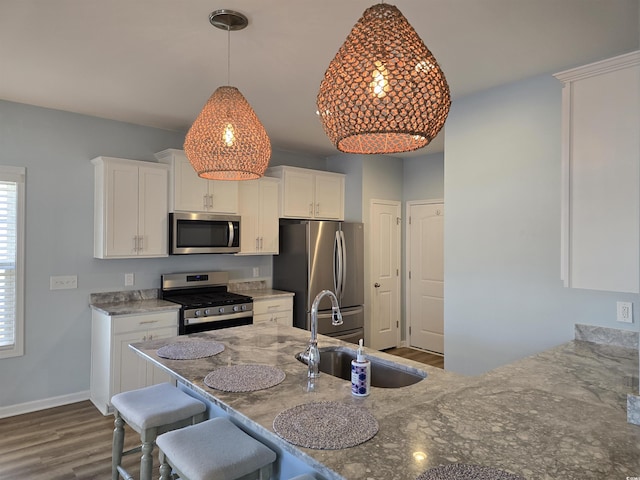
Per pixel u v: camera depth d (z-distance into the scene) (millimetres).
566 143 1846
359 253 5055
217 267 4582
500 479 1021
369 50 1261
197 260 4430
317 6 2039
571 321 2701
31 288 3520
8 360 3438
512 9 2057
